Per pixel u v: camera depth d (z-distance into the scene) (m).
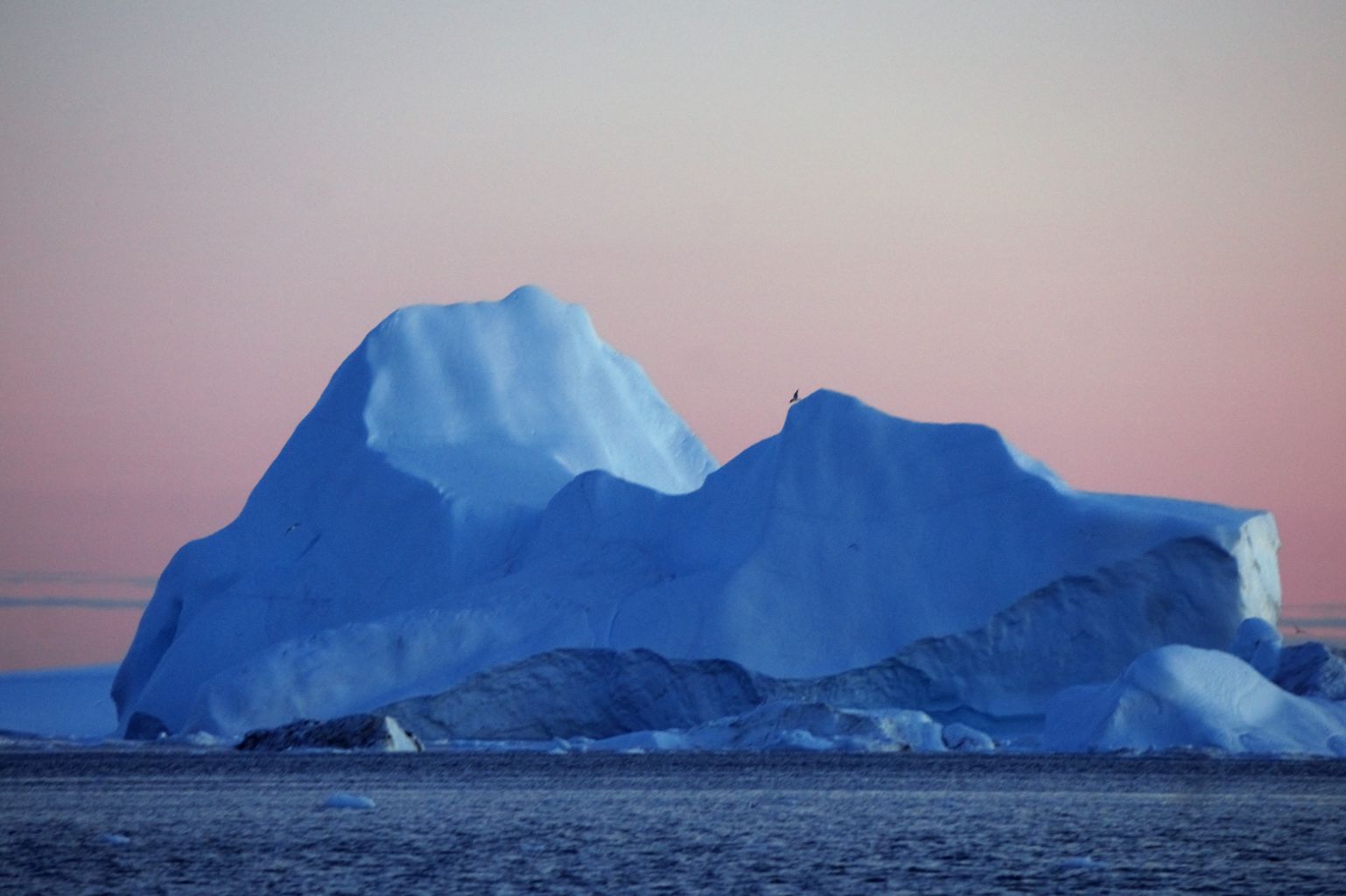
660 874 174.88
